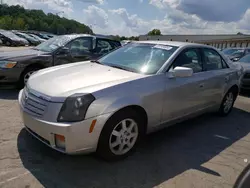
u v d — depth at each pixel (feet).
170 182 8.80
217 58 15.49
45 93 9.13
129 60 12.63
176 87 11.57
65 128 8.27
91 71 11.27
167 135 12.93
